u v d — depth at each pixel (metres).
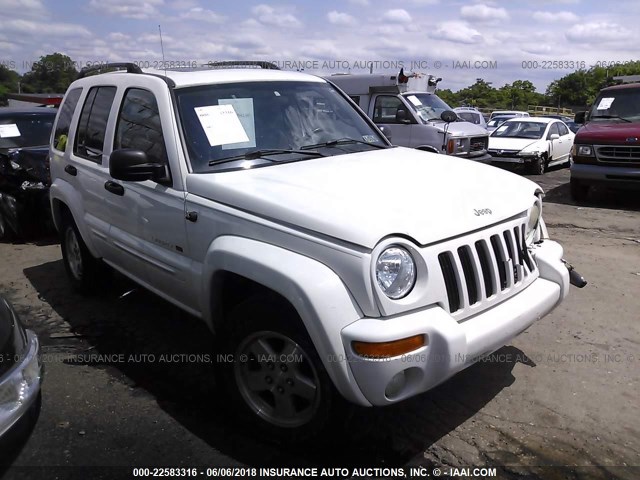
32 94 12.40
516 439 3.26
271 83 4.27
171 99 3.79
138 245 4.05
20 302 5.42
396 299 2.69
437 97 12.73
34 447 3.22
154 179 3.67
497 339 2.97
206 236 3.36
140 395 3.76
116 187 4.18
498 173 3.80
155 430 3.38
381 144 4.47
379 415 3.34
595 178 9.86
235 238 3.15
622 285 5.66
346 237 2.68
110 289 5.51
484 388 3.78
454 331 2.73
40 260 6.81
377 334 2.58
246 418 3.27
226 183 3.31
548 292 3.39
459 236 2.93
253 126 3.90
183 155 3.59
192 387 3.86
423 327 2.67
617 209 9.66
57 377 4.00
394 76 11.90
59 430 3.38
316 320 2.67
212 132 3.72
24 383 2.84
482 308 3.01
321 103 4.41
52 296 5.55
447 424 3.39
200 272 3.42
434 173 3.55
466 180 3.47
